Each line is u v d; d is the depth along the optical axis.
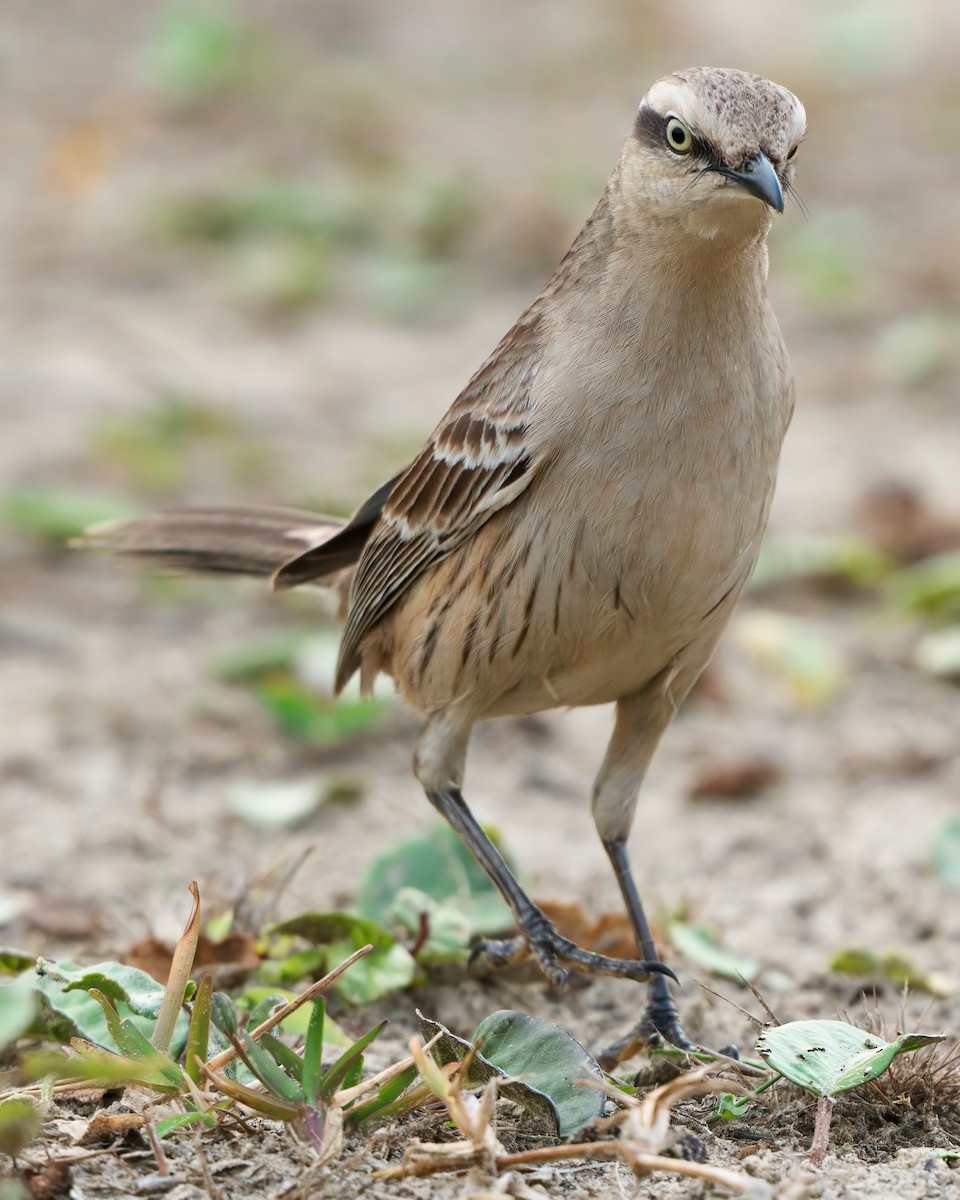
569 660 8.21
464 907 9.34
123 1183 6.44
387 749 12.70
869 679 13.94
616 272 7.83
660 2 33.00
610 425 7.71
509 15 33.44
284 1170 6.54
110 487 16.69
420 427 18.23
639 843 11.36
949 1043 8.34
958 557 15.80
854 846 11.21
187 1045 7.16
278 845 10.98
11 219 23.97
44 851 10.66
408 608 8.77
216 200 23.98
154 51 29.33
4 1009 7.03
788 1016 8.80
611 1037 8.70
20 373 19.36
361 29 32.47
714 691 13.58
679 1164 6.23
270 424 18.47
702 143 7.59
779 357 8.04
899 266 22.66
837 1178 6.64
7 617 14.43
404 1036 8.44
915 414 19.14
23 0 33.19
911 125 27.61
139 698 13.09
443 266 22.89
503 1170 6.39
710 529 7.82
